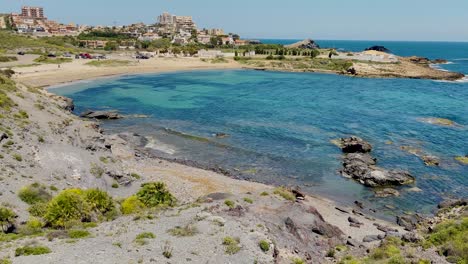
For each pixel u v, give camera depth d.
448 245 24.80
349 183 42.94
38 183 28.84
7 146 32.81
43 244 19.55
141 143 54.28
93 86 110.06
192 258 19.34
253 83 125.50
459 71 167.38
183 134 60.06
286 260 21.95
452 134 61.50
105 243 20.20
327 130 64.06
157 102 88.19
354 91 109.31
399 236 29.27
